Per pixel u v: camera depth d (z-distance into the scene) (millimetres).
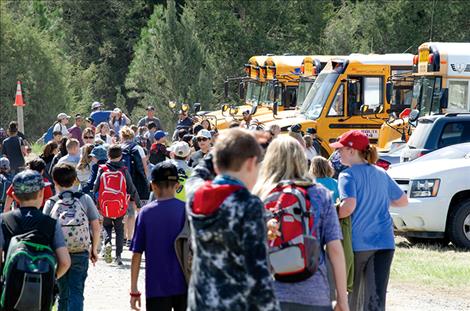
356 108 47344
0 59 92938
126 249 29281
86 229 16422
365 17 109375
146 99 98250
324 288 11875
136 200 26750
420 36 107625
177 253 13523
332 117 47344
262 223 9195
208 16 108875
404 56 49125
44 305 12570
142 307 19906
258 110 59969
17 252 12484
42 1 128125
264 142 10172
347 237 15039
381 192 15258
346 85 47406
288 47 110250
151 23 111750
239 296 9133
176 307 13641
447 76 43344
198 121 53312
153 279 13539
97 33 136125
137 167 29031
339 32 106125
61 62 99812
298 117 48844
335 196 16828
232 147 9406
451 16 107750
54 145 31094
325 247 13227
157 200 13789
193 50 97375
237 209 9148
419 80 45031
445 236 28938
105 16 136250
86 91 109312
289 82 58438
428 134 33188
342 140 15305
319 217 11852
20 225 12984
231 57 108250
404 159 33969
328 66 49000
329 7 116375
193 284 9414
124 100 106750
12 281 12375
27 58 94125
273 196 11742
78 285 16391
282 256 11508
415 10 107562
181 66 96125
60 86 95875
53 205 16750
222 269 9172
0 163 28422
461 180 28625
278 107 58250
